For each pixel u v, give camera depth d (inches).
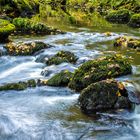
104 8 1583.4
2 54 588.7
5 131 332.2
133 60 532.7
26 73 504.4
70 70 485.7
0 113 359.3
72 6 1664.6
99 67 431.8
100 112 360.8
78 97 387.5
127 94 377.1
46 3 1571.1
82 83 415.8
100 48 641.6
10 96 411.5
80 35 805.2
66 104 384.8
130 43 645.3
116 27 992.9
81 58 540.4
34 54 591.2
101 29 932.0
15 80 467.8
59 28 927.7
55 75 447.8
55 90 424.8
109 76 425.4
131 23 1049.5
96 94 365.4
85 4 1680.6
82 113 362.0
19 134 326.6
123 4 1504.7
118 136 322.7
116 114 357.1
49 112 366.3
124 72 440.8
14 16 1060.5
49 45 630.5
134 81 412.5
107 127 335.3
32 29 809.5
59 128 331.9
